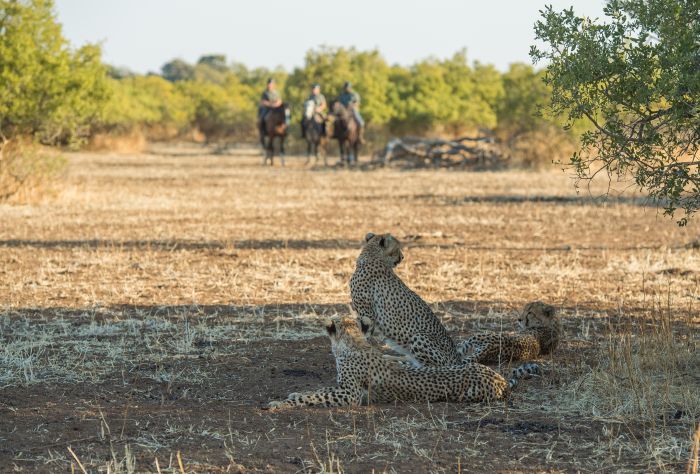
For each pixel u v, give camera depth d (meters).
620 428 7.75
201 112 93.12
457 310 12.96
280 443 7.32
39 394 8.79
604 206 28.09
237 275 15.65
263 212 26.39
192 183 37.38
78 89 28.94
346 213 26.25
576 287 14.72
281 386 9.23
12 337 11.09
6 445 7.25
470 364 8.84
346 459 6.98
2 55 27.38
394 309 9.77
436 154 49.66
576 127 43.00
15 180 28.03
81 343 10.82
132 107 79.94
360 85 66.56
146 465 6.82
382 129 67.31
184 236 20.86
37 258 17.31
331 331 8.84
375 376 8.50
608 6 8.76
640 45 8.67
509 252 18.64
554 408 8.38
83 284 14.65
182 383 9.29
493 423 7.91
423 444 7.32
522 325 10.91
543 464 6.90
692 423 7.78
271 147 51.44
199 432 7.62
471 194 32.56
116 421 7.92
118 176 41.00
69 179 32.94
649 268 16.41
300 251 18.55
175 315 12.48
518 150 48.94
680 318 12.26
